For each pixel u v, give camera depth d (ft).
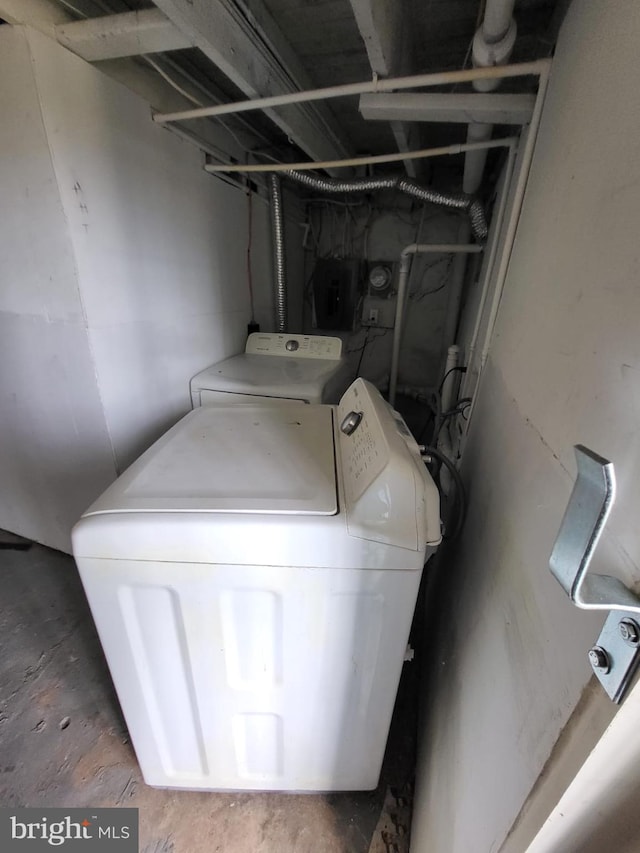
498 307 3.88
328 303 10.50
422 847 2.85
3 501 6.56
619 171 1.46
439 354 10.69
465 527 3.56
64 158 3.98
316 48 4.77
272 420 4.27
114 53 3.95
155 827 3.44
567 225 2.05
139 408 5.41
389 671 2.92
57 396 5.06
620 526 1.10
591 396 1.44
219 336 7.11
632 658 0.97
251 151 7.29
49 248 4.26
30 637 5.12
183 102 5.54
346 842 3.37
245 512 2.57
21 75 3.67
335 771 3.47
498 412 3.06
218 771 3.48
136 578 2.63
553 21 3.50
